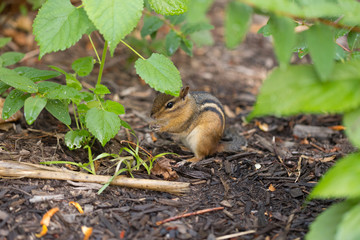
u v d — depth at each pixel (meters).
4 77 1.15
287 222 1.13
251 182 1.20
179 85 1.14
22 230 1.09
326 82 1.03
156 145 1.28
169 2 1.14
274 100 1.03
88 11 1.10
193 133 1.26
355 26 1.11
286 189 1.18
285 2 1.02
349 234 1.01
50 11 1.12
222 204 1.15
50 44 1.11
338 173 1.03
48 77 1.19
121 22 1.10
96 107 1.16
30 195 1.13
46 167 1.16
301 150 1.27
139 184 1.16
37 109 1.14
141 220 1.12
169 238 1.10
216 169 1.22
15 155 1.18
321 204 1.15
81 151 1.21
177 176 1.20
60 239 1.09
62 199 1.13
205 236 1.11
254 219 1.13
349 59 1.14
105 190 1.16
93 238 1.09
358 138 1.03
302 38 1.12
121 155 1.22
